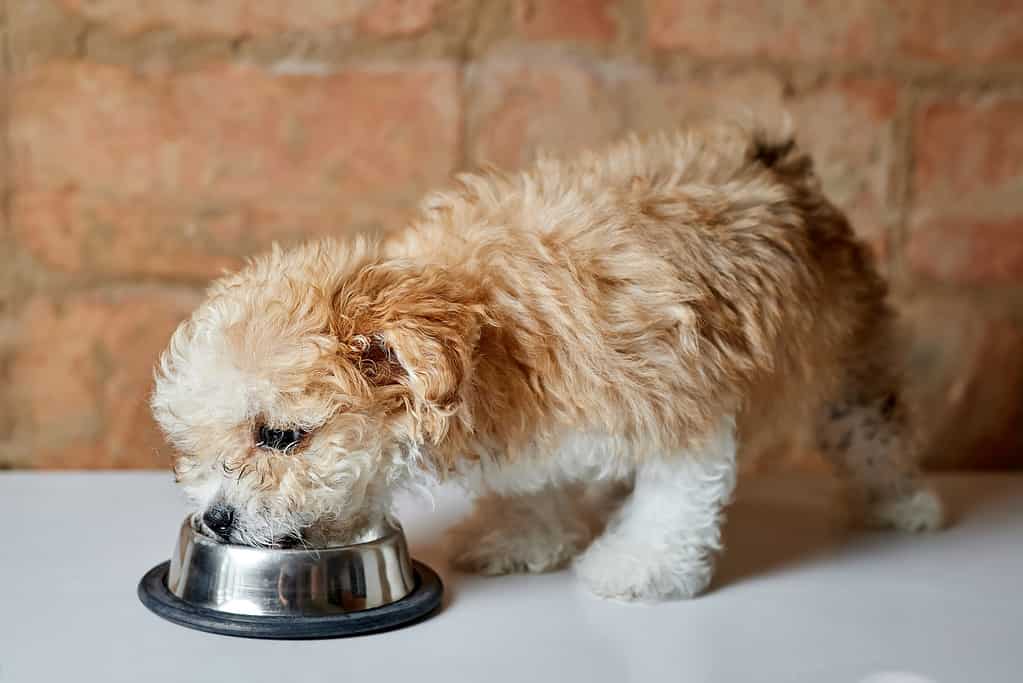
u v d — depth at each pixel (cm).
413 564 58
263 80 79
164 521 65
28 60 78
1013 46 79
